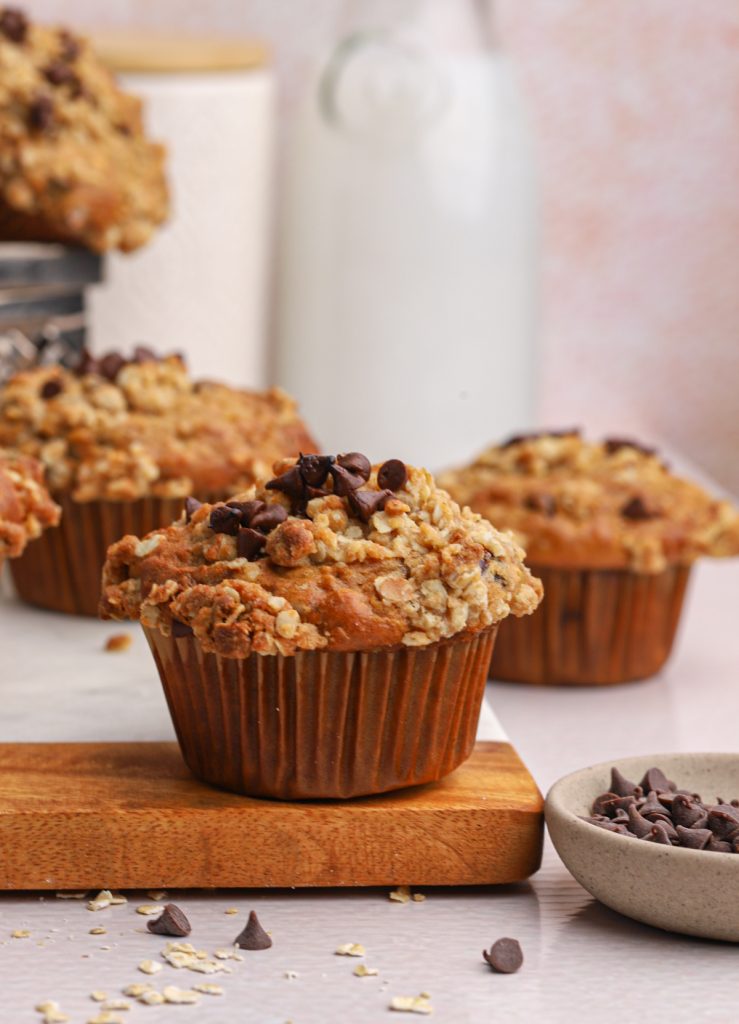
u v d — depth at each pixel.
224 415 0.77
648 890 0.60
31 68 0.85
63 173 0.83
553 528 0.74
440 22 1.05
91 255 0.86
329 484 0.64
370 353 1.07
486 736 0.67
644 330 1.31
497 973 0.60
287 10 1.25
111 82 0.89
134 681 0.72
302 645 0.61
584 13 1.25
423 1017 0.58
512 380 1.09
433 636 0.62
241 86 1.06
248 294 1.10
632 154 1.28
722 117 1.27
